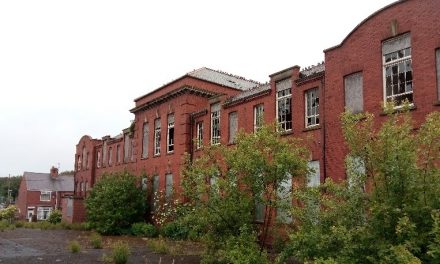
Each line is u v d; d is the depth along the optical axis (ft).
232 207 42.39
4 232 98.22
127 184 98.94
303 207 34.58
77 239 82.64
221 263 43.21
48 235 91.50
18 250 63.21
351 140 27.96
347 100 53.98
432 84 44.01
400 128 25.66
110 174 108.88
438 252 21.44
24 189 241.14
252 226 43.01
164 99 99.04
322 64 65.57
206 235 43.88
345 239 25.16
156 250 61.36
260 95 71.05
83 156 162.50
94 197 104.83
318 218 29.63
